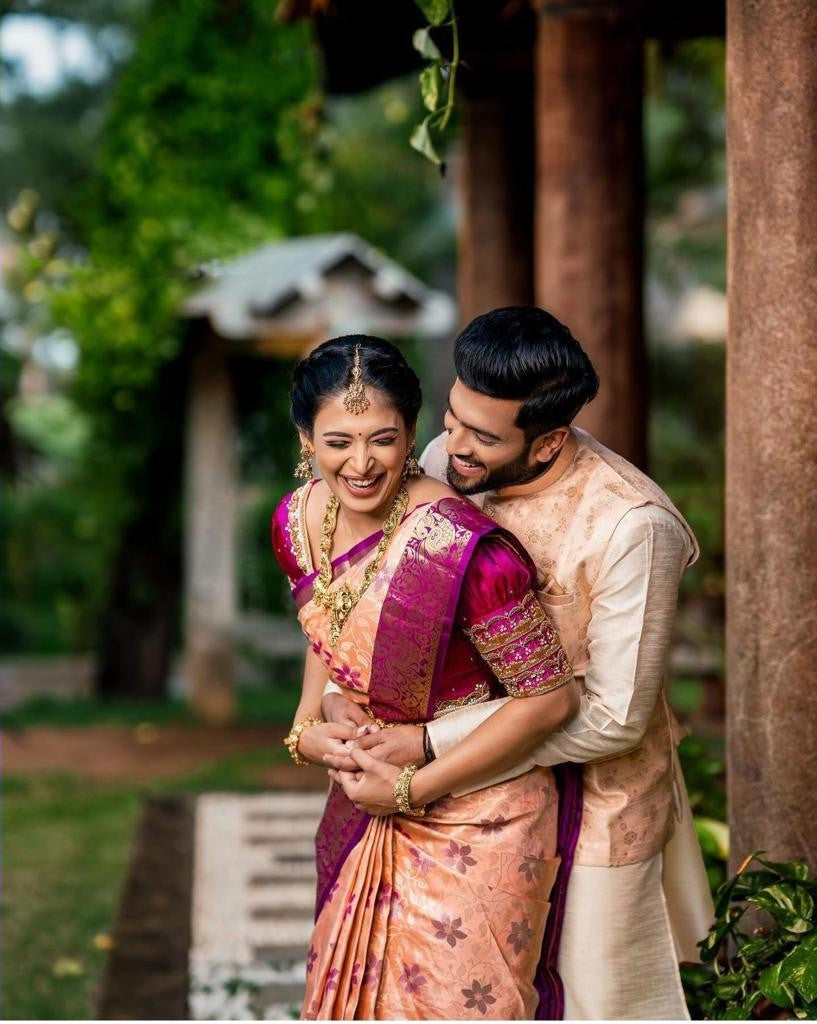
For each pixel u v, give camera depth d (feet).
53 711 29.27
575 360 6.28
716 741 22.58
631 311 10.42
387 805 6.55
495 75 13.48
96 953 13.69
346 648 6.63
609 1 10.16
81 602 48.37
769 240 7.25
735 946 7.84
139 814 19.83
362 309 24.97
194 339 27.17
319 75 14.76
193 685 27.37
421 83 8.13
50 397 64.34
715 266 32.83
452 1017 6.47
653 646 6.53
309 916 15.02
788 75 7.16
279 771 22.93
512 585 6.33
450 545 6.32
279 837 18.51
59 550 49.06
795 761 7.32
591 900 6.82
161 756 24.23
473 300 13.96
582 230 10.31
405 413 6.37
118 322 25.39
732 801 7.64
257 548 32.73
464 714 6.60
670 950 7.09
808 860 7.36
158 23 25.61
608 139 10.27
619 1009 6.87
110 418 29.99
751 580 7.40
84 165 49.49
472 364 6.25
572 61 10.24
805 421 7.22
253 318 24.38
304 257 25.00
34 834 18.65
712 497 25.96
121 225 25.50
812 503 7.23
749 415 7.38
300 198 25.98
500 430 6.34
